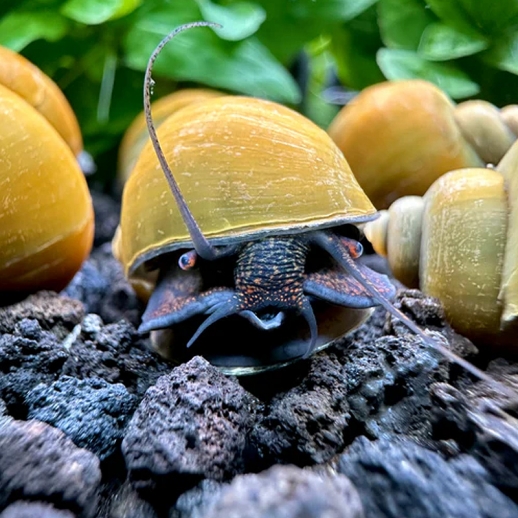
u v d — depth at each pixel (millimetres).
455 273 63
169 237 61
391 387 54
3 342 56
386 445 46
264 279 58
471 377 56
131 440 46
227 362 62
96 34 126
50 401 52
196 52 122
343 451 48
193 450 45
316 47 157
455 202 65
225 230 58
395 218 75
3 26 117
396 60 110
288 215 59
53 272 71
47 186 67
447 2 104
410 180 91
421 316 63
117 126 143
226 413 49
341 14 130
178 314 60
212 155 60
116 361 64
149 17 123
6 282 67
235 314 61
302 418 49
